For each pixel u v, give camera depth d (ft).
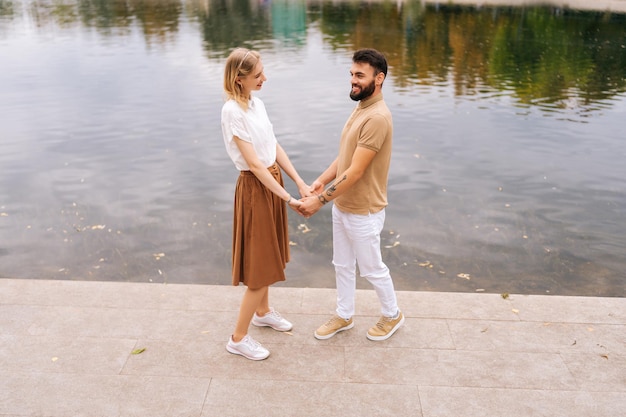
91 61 59.82
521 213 22.43
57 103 41.63
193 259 18.61
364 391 9.61
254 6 130.31
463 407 9.22
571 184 25.67
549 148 31.07
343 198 10.30
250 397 9.45
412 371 10.14
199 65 57.31
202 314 11.97
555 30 87.15
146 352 10.64
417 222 21.50
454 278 17.37
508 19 102.47
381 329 11.09
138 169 27.58
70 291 12.78
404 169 27.48
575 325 11.49
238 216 10.07
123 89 46.34
